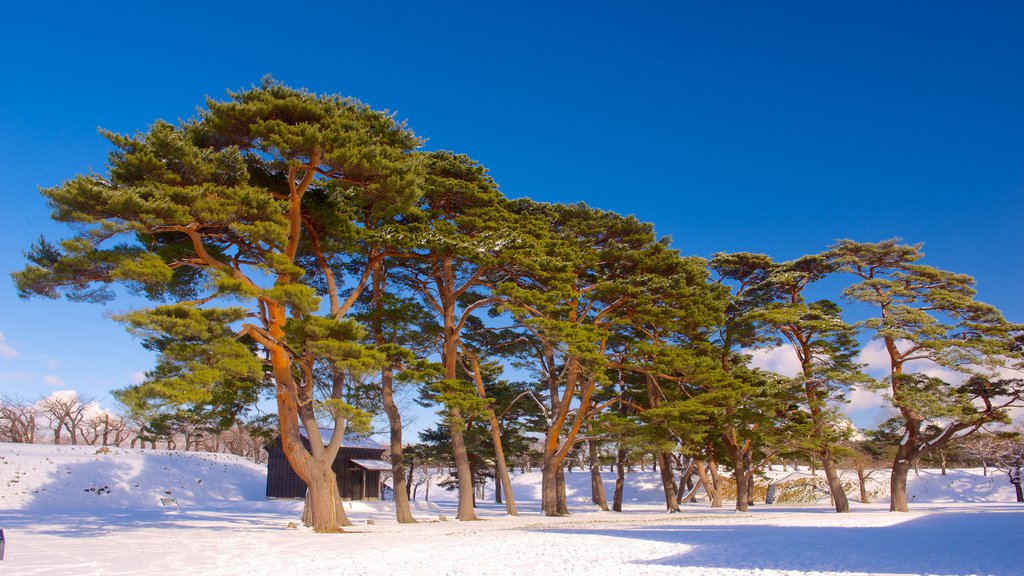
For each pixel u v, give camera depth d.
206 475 53.44
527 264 29.27
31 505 39.91
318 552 17.05
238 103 22.27
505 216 31.80
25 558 14.97
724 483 69.62
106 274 20.25
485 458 49.47
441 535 22.95
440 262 34.28
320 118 22.81
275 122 21.48
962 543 18.02
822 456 42.78
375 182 23.75
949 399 41.25
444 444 50.12
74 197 18.52
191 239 23.81
